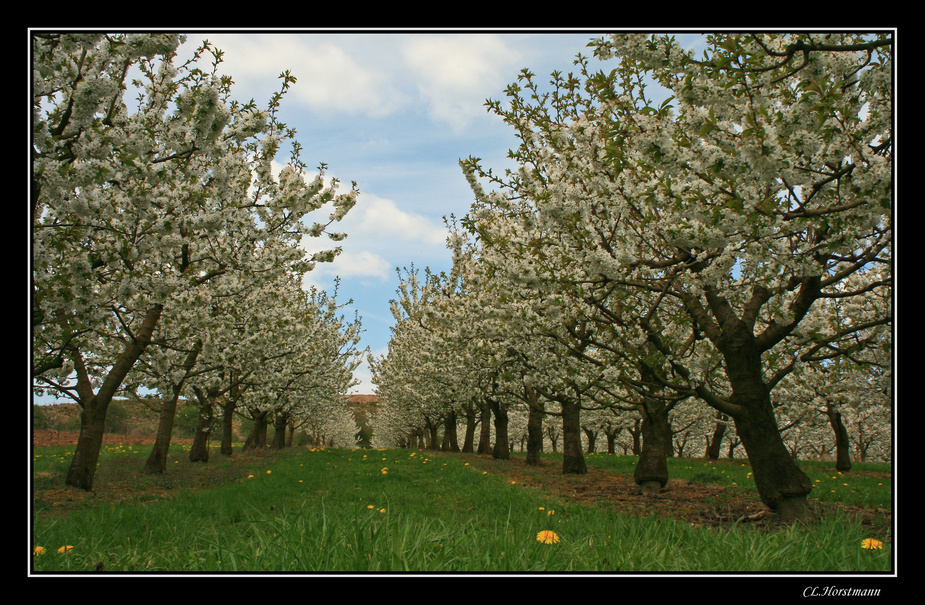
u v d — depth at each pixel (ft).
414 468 47.57
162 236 29.14
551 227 28.78
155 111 31.14
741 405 26.37
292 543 11.45
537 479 44.16
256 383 67.77
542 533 13.61
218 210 32.37
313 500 28.63
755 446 25.77
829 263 23.59
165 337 38.68
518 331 39.42
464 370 65.10
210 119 24.38
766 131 16.98
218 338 41.75
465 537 12.35
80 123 19.79
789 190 20.88
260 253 41.34
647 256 28.43
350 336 103.60
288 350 66.23
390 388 112.68
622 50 18.85
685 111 20.20
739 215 19.07
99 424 34.73
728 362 27.14
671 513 26.13
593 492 35.76
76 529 16.43
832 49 15.39
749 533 14.07
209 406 61.62
